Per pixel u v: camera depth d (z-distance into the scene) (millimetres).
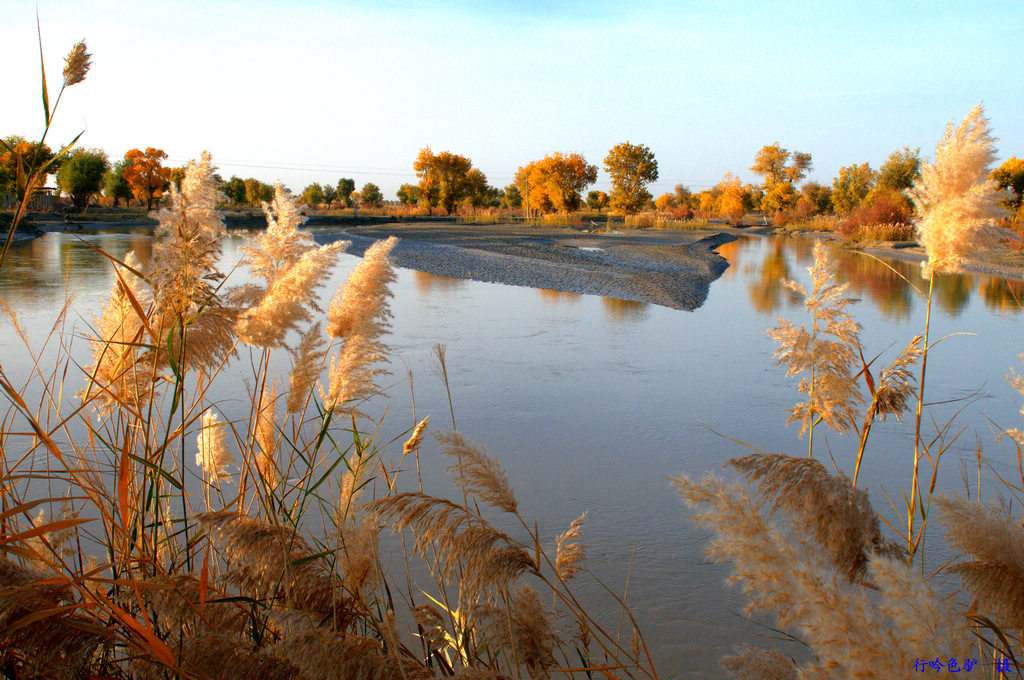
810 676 986
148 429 2316
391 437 6383
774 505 1673
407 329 12289
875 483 5652
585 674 2801
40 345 9359
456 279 21359
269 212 2650
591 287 19500
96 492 2113
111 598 2047
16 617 1467
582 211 101375
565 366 9602
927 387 8750
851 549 1621
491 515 4930
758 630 3547
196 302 2340
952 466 6008
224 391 7430
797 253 37750
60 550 2342
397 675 1449
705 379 8992
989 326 13406
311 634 1515
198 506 3812
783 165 82688
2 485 2119
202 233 2271
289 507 3133
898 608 952
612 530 4730
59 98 1875
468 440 1710
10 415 6109
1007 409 7789
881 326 13273
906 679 911
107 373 2408
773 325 13273
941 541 4406
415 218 78562
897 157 51969
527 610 1908
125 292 2334
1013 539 1380
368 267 2760
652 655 3299
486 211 93125
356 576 1830
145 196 72500
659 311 15125
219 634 1628
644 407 7691
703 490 1074
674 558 4324
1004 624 1409
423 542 1678
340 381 2756
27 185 1875
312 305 2586
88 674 1733
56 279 17797
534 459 6082
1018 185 42250
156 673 1718
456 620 2100
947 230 2859
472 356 10164
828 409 3240
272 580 1758
